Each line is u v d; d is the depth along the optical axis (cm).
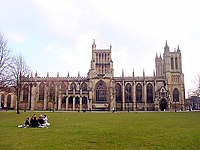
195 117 5891
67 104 14425
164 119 5191
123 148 1867
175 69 15462
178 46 15762
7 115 7062
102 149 1833
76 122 4450
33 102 15200
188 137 2348
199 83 11712
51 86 15362
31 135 2556
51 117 6266
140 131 2884
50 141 2172
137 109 15150
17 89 8394
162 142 2102
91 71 15350
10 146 1925
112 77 15050
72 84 15625
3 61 6494
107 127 3406
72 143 2078
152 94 15425
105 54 16312
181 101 15050
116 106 15238
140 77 15712
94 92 14938
